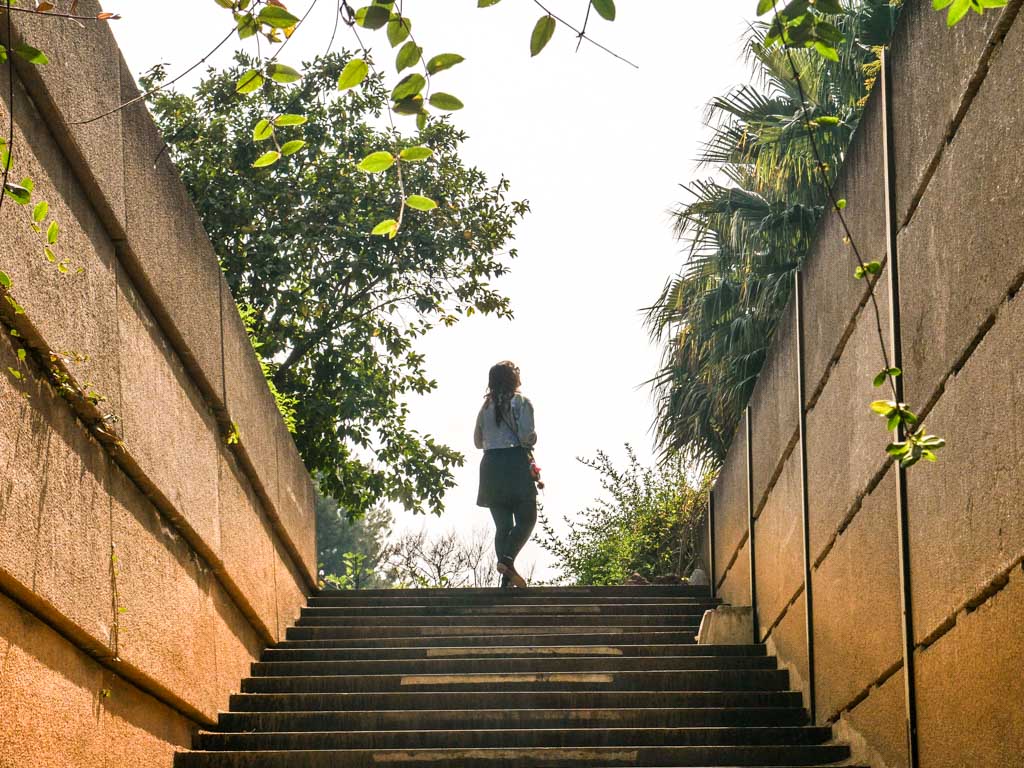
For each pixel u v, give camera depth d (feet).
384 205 52.13
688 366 52.70
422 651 27.40
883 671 18.21
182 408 20.31
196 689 20.54
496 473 35.27
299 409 51.03
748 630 29.58
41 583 13.60
